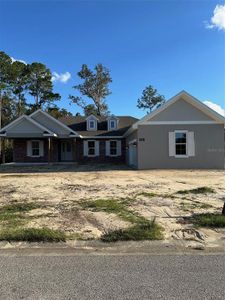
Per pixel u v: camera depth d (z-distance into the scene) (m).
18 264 4.88
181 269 4.62
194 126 22.66
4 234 5.99
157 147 22.59
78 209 8.29
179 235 6.14
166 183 13.97
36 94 53.66
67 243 5.79
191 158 22.62
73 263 4.90
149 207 8.54
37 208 8.48
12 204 9.08
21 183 14.33
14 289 4.01
